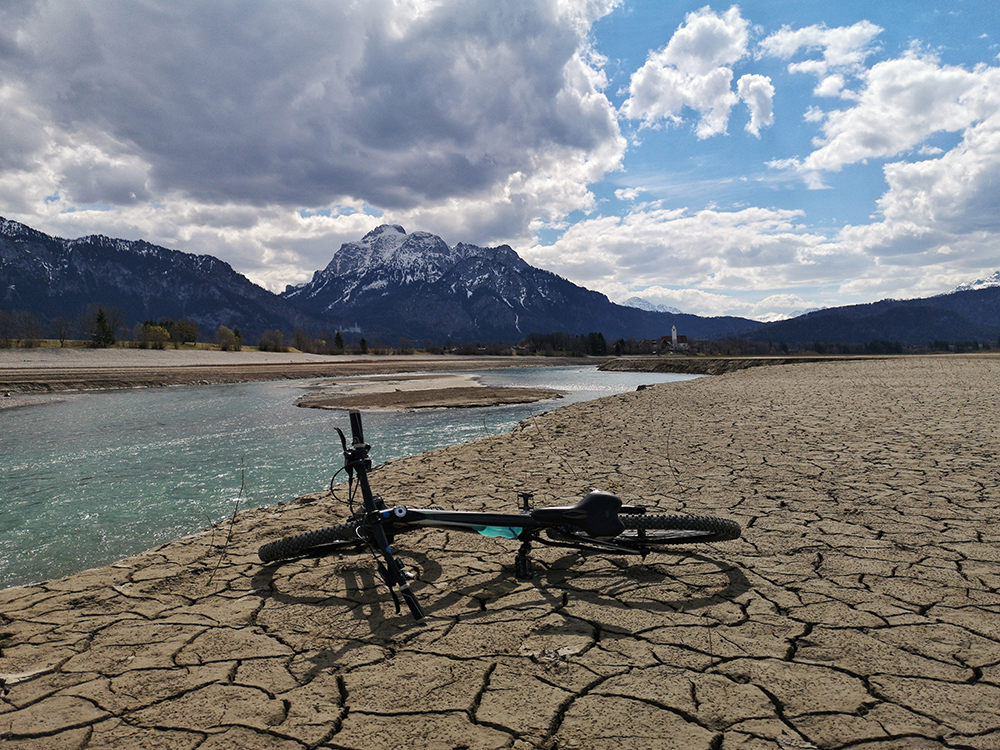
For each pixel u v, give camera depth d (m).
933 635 2.67
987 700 2.13
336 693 2.29
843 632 2.72
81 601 3.38
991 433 9.01
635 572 3.57
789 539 4.17
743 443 8.80
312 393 35.78
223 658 2.61
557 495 5.71
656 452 8.24
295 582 3.56
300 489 9.39
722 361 62.81
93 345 90.75
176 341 113.81
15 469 11.78
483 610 3.04
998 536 4.14
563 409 17.20
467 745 1.93
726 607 3.03
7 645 2.81
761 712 2.09
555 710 2.12
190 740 2.00
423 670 2.45
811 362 52.50
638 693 2.23
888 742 1.90
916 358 55.28
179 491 9.50
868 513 4.82
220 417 21.86
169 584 3.62
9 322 91.75
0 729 2.10
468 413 22.77
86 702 2.27
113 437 16.39
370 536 3.09
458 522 3.09
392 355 151.12
